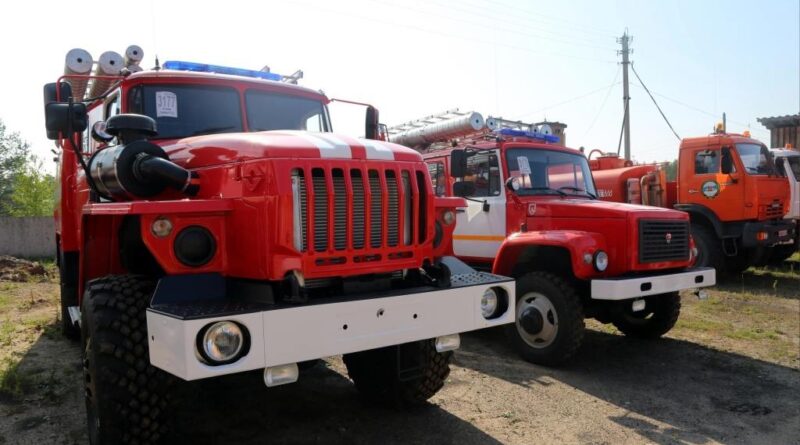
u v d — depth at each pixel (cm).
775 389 496
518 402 456
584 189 704
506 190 652
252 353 272
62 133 364
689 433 403
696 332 692
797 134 1723
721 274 1053
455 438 384
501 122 806
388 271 334
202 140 359
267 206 297
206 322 261
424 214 353
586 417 429
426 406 440
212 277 310
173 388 319
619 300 555
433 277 358
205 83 446
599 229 570
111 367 304
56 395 448
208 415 414
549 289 547
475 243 691
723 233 1045
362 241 322
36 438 374
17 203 3488
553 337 545
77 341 614
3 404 429
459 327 347
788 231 1091
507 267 607
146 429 311
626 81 2403
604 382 510
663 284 551
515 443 380
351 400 448
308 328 288
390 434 388
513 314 376
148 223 295
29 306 820
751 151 1051
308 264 301
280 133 344
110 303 315
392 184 336
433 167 773
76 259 549
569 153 714
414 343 397
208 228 313
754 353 604
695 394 482
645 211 566
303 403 441
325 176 307
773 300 882
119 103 428
